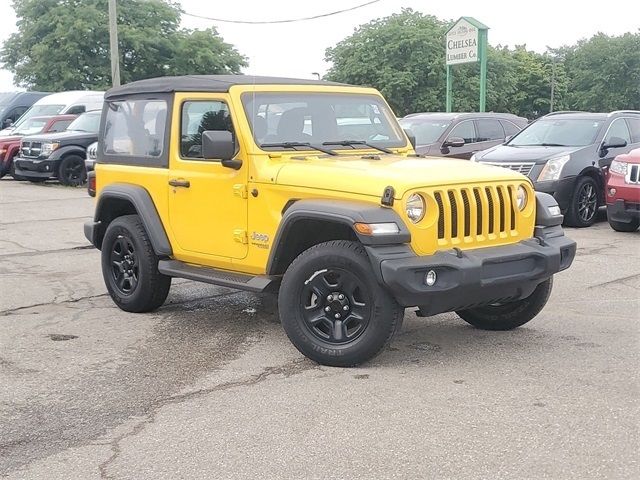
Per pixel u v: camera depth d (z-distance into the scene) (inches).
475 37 1000.9
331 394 201.9
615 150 520.7
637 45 2886.3
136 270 287.4
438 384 207.9
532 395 198.7
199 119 260.1
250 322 277.4
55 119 869.2
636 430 176.1
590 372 216.2
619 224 472.4
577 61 2977.4
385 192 210.2
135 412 193.0
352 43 1939.0
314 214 217.0
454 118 609.0
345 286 218.2
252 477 157.2
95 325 275.0
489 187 227.8
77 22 1638.8
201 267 268.1
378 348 216.2
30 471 161.6
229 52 1834.4
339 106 268.4
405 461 162.6
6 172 856.9
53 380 217.0
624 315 278.5
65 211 589.6
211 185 253.6
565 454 164.4
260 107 250.5
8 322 279.9
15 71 1743.4
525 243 234.1
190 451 169.9
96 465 164.1
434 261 209.0
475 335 256.1
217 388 208.8
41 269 378.0
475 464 160.6
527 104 2822.3
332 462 163.0
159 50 1771.7
